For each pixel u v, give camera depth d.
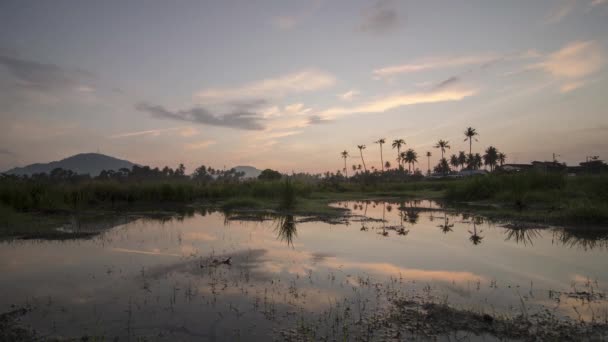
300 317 6.09
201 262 9.61
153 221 18.00
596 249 11.12
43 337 5.36
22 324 5.78
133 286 7.63
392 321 5.91
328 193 43.31
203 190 30.72
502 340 5.28
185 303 6.68
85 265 9.27
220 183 35.91
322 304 6.67
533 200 21.38
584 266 9.22
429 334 5.46
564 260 9.83
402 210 23.66
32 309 6.39
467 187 29.72
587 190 21.00
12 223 15.56
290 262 9.71
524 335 5.41
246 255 10.45
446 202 29.39
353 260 9.97
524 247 11.53
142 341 5.25
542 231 14.23
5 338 5.29
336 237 13.47
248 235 13.82
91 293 7.20
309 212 21.70
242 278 8.23
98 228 15.39
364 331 5.56
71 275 8.39
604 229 14.27
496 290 7.43
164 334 5.47
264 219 18.84
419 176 94.00
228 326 5.74
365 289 7.52
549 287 7.60
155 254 10.52
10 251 10.86
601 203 17.58
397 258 10.20
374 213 21.94
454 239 13.01
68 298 6.94
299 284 7.83
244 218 19.22
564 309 6.41
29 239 12.72
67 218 18.53
